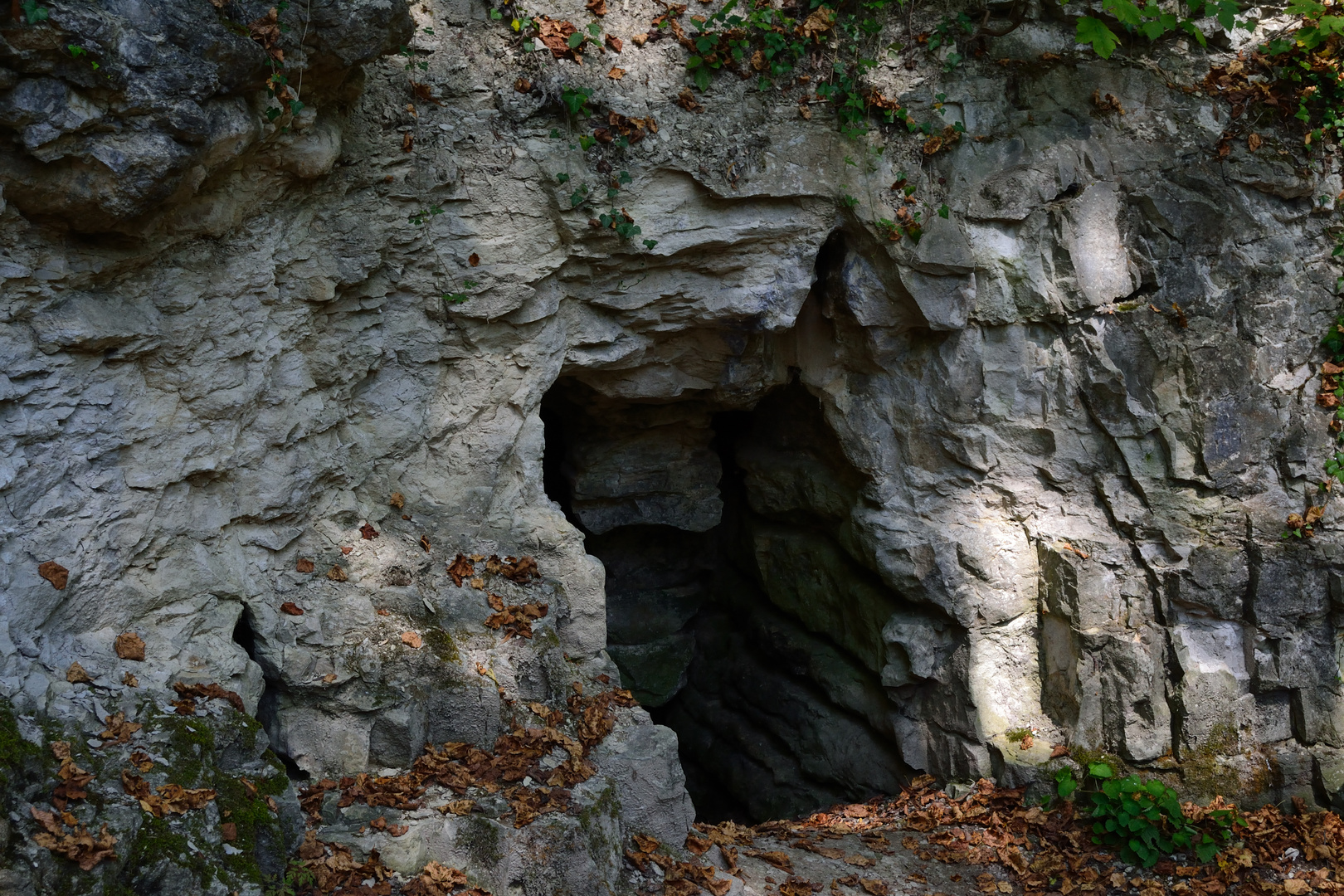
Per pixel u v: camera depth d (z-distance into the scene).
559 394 7.76
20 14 3.58
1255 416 6.56
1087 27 5.80
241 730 4.41
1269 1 6.46
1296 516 6.54
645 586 9.24
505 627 5.66
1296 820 6.28
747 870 5.72
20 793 3.59
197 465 4.81
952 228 6.54
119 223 4.26
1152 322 6.54
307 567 5.33
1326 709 6.54
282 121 4.70
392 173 5.55
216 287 4.86
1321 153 6.61
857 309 6.85
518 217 5.95
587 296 6.45
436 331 5.96
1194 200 6.50
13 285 4.11
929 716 7.30
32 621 4.07
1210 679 6.52
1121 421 6.65
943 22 6.46
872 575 7.68
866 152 6.48
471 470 6.14
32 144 3.82
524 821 4.71
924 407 7.05
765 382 7.50
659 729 5.70
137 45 3.92
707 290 6.62
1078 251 6.52
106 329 4.37
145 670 4.40
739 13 6.27
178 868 3.76
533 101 5.88
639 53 6.12
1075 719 6.79
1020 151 6.54
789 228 6.51
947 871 6.17
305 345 5.44
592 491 8.35
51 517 4.23
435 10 5.66
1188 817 6.24
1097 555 6.75
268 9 4.39
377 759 5.04
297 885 4.20
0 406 4.09
